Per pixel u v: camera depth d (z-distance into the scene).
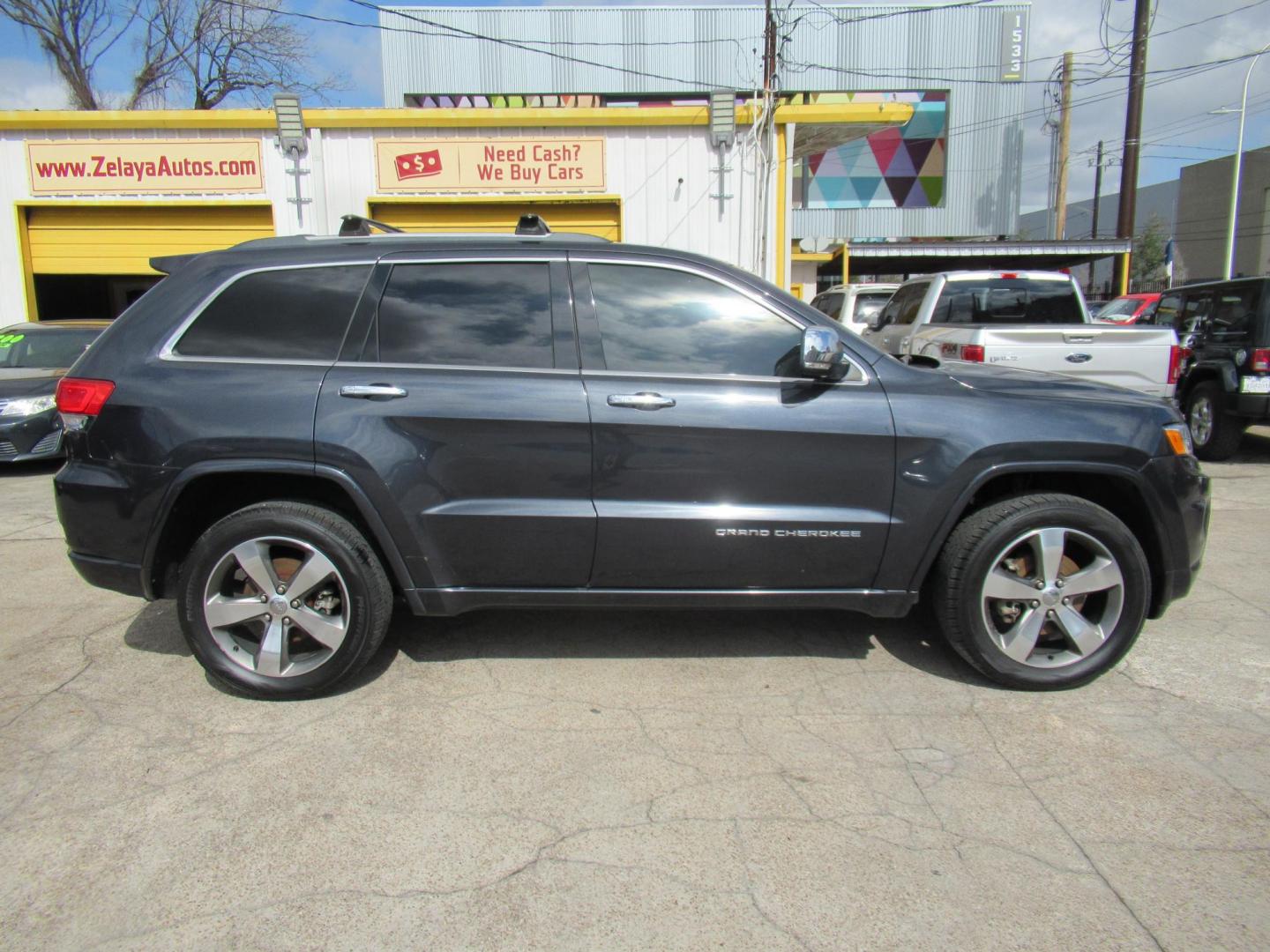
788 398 3.41
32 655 3.97
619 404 3.36
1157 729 3.26
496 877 2.44
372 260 3.55
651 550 3.44
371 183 13.03
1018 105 29.73
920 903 2.32
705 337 3.49
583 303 3.50
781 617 4.40
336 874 2.45
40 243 13.20
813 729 3.27
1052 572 3.46
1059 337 7.16
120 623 4.38
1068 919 2.26
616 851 2.55
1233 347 8.86
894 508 3.43
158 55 26.39
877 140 29.81
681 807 2.77
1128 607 3.49
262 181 12.95
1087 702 3.48
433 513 3.39
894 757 3.06
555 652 3.97
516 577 3.49
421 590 3.47
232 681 3.47
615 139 13.02
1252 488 7.73
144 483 3.37
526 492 3.41
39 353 9.87
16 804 2.79
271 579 3.43
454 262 3.54
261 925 2.25
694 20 29.06
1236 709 3.42
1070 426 3.43
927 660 3.88
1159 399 3.68
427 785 2.90
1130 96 20.19
